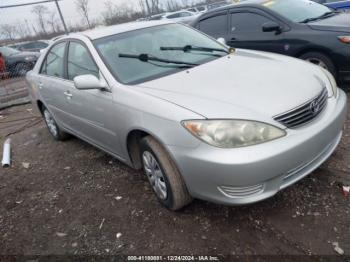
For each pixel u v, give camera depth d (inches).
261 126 91.8
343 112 113.0
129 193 132.1
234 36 233.5
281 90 103.9
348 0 340.5
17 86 379.2
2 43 636.1
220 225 106.7
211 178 93.9
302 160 96.7
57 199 138.4
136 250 103.0
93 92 130.7
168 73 125.2
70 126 171.8
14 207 138.9
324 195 111.9
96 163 162.9
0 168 179.5
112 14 653.3
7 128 250.7
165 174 106.5
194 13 766.5
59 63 164.6
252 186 92.5
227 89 105.8
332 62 190.7
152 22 158.2
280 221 104.3
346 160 128.8
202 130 92.9
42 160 180.2
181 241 103.2
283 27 208.2
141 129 109.2
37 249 111.6
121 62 129.9
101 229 115.0
